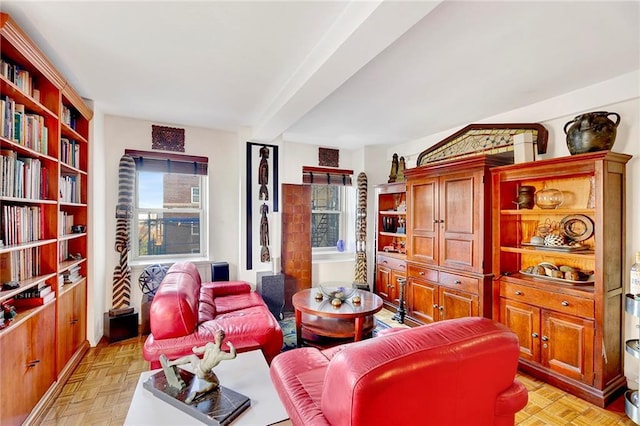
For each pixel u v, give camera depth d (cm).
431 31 182
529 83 257
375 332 349
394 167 477
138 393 147
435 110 326
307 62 214
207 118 359
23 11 163
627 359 238
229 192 414
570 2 156
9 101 179
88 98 293
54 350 218
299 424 121
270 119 309
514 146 291
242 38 190
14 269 190
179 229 401
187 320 213
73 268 269
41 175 211
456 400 115
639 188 238
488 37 189
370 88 269
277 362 171
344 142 478
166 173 388
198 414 129
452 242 329
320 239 520
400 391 103
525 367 265
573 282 251
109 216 349
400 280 387
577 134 238
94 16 168
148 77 246
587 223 262
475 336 123
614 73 238
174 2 156
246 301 320
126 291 333
